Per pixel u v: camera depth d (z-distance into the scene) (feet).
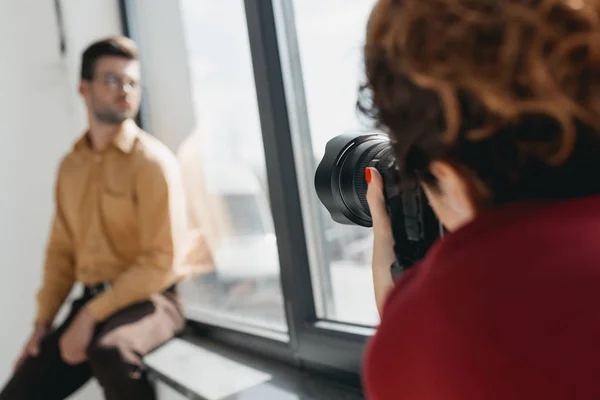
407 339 1.11
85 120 6.75
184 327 5.45
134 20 6.63
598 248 1.00
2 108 6.54
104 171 5.29
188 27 5.68
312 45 4.08
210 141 5.49
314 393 3.74
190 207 5.78
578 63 1.05
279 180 4.19
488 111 1.08
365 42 1.29
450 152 1.16
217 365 4.55
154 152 5.13
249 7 4.21
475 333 1.00
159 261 4.85
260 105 4.27
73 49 6.79
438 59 1.11
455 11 1.11
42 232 6.72
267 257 4.99
